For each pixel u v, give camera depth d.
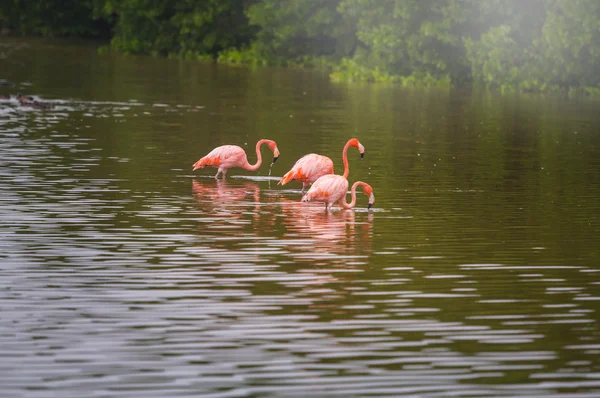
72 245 21.36
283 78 82.12
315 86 74.38
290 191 29.12
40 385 13.70
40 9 126.56
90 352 14.93
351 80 84.06
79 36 131.38
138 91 63.50
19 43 117.69
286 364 14.61
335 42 103.00
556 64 71.25
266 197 27.94
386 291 18.30
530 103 63.75
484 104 62.06
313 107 56.56
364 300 17.72
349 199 27.70
